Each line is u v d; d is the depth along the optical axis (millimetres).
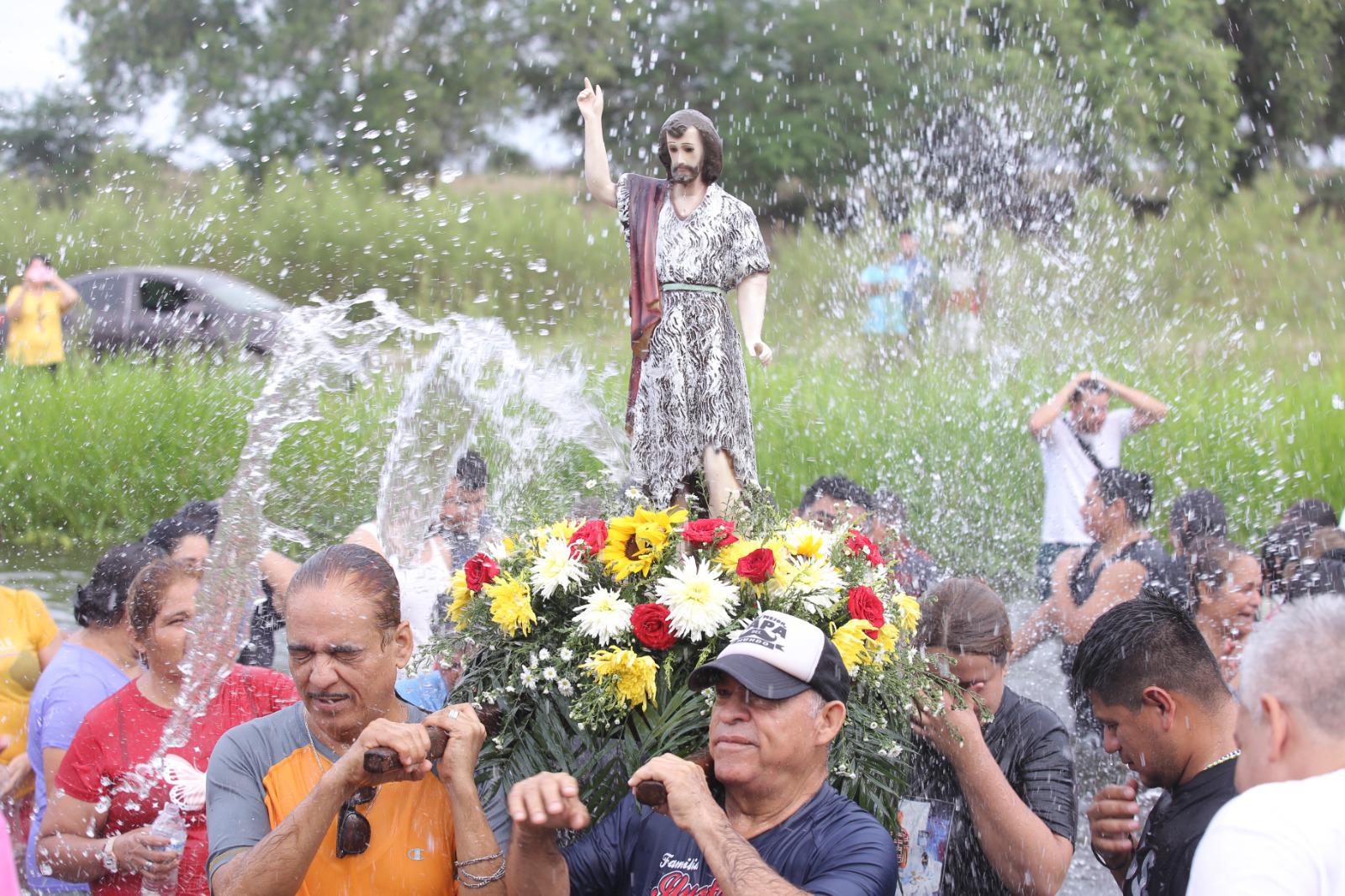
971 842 3441
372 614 2715
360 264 16875
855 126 21094
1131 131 20203
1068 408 7242
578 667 3072
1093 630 3062
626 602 3119
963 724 3275
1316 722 2410
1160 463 9016
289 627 2715
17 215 17547
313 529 6863
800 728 2604
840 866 2572
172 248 16984
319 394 7945
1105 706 3006
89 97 21625
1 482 9172
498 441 6566
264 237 17156
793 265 16750
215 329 12594
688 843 2725
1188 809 2912
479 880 2588
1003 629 3514
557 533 3301
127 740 3648
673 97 22297
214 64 21969
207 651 4152
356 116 22031
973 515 8148
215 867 2658
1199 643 2963
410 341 8555
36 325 11641
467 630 3268
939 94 20938
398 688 3807
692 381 4305
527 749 3059
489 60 22344
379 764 2514
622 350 11125
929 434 9617
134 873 3576
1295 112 22016
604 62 22219
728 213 4328
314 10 22250
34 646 4445
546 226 17297
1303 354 14227
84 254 16844
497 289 16297
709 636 3031
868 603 3072
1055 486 6527
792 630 2639
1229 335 14969
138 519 9211
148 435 9719
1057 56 20750
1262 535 7289
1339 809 2307
